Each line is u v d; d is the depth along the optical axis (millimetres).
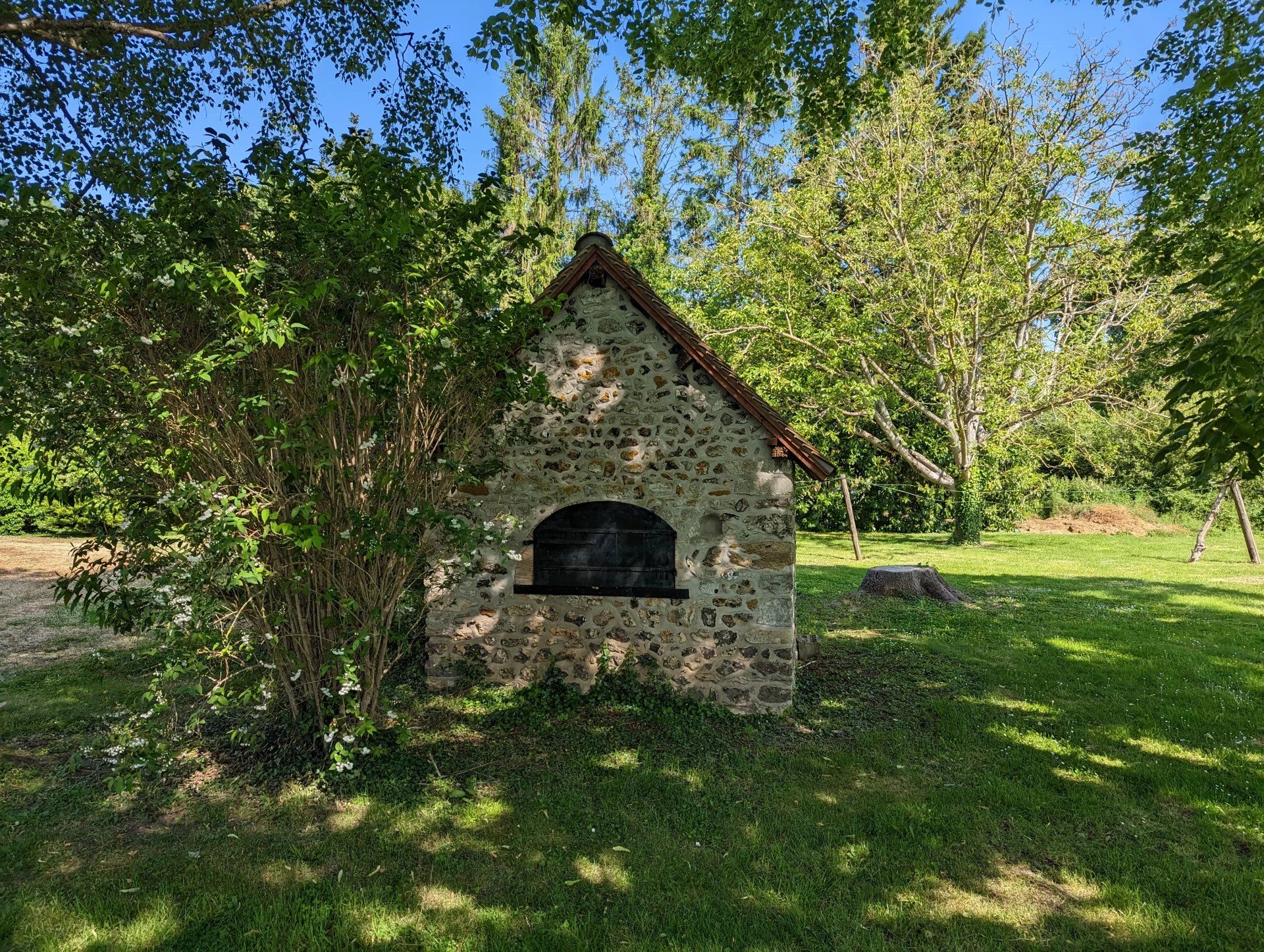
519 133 29094
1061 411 22688
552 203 28859
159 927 3814
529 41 7379
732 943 3805
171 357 4898
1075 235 18406
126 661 8531
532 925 3918
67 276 4711
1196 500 29141
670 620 7488
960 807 5344
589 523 7656
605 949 3744
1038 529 29562
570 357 7680
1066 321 21922
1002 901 4223
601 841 4805
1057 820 5184
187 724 5793
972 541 23531
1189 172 8672
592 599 7625
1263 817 5188
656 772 5887
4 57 7090
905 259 20625
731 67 9305
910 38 9383
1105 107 17891
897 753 6398
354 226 4906
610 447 7621
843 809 5309
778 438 7176
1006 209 19406
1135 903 4176
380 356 5008
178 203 4973
